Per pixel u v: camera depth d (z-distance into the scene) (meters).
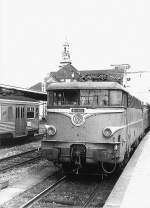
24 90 22.17
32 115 25.27
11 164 14.98
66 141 11.48
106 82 11.70
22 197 9.63
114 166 11.88
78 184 11.31
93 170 13.16
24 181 11.56
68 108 11.58
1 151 19.48
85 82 11.80
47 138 11.76
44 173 12.91
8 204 8.91
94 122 11.33
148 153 15.24
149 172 10.73
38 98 28.97
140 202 7.50
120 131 11.59
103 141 11.20
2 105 20.77
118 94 11.62
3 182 10.55
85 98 11.70
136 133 17.22
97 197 9.80
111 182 11.61
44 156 11.68
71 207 8.83
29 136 26.95
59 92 11.93
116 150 11.12
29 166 14.41
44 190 10.10
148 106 32.44
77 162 11.39
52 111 11.80
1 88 21.41
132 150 17.36
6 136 21.42
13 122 22.06
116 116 11.48
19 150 19.94
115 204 7.36
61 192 10.28
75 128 11.43
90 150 11.19
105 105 11.55
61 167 13.11
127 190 8.54
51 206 8.88
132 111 14.81
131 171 10.92
